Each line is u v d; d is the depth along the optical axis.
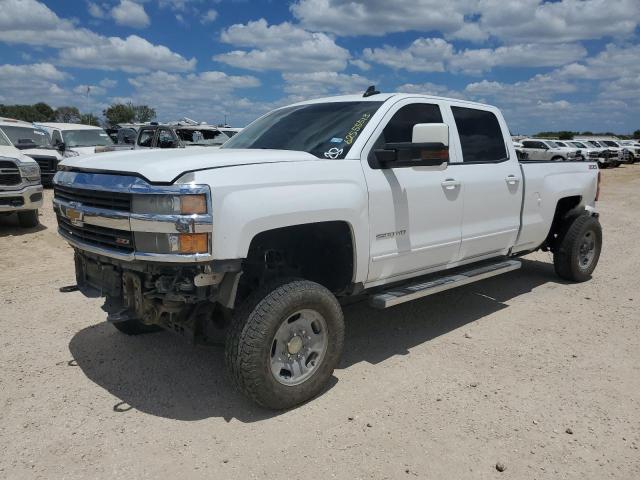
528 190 5.74
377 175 4.07
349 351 4.63
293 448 3.19
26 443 3.21
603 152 34.47
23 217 10.08
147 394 3.82
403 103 4.51
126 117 68.69
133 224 3.18
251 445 3.22
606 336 5.00
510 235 5.60
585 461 3.09
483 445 3.23
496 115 5.52
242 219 3.22
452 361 4.43
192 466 3.02
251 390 3.41
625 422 3.50
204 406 3.67
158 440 3.26
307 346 3.71
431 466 3.03
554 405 3.71
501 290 6.50
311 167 3.67
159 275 3.35
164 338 4.84
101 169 3.48
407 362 4.40
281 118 4.93
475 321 5.40
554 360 4.45
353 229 3.87
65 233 4.02
